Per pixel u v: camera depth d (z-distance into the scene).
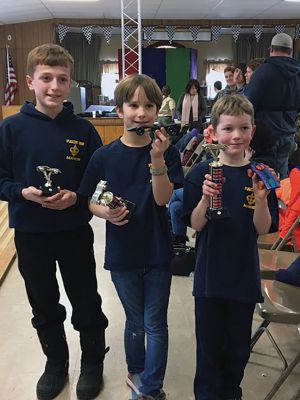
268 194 1.45
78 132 1.65
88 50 11.71
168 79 11.16
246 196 1.47
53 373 1.83
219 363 1.60
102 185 1.48
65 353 1.87
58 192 1.52
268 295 1.69
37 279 1.71
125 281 1.59
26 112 1.61
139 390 1.66
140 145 1.54
